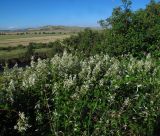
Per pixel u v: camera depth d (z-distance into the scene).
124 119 5.63
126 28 12.87
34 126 5.05
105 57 8.37
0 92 4.95
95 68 6.34
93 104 5.39
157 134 6.88
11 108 4.85
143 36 12.49
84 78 6.08
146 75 7.49
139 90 6.31
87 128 5.28
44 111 5.25
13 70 6.23
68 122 5.19
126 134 5.70
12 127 4.82
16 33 158.50
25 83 5.50
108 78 6.21
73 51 9.68
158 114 6.64
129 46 12.49
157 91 6.70
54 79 5.82
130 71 7.45
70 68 6.45
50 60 7.09
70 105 5.31
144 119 6.04
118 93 5.86
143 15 13.09
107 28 13.45
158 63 9.39
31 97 5.26
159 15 13.44
